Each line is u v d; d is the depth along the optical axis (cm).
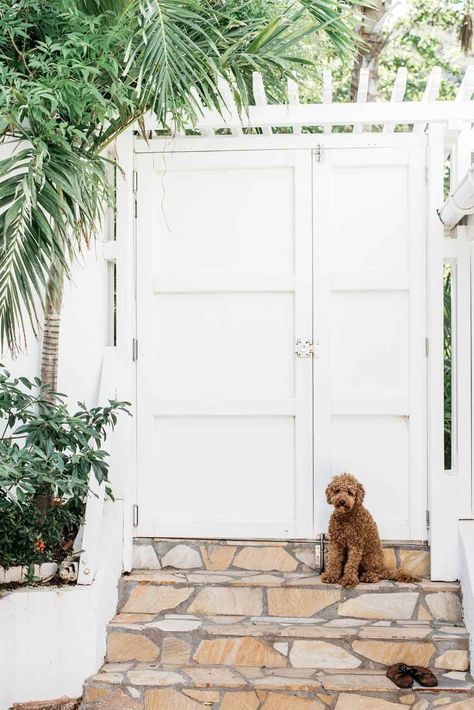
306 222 475
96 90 391
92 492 426
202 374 481
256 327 479
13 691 401
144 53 408
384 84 938
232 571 468
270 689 387
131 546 470
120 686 393
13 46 421
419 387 469
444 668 409
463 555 441
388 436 472
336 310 475
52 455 402
